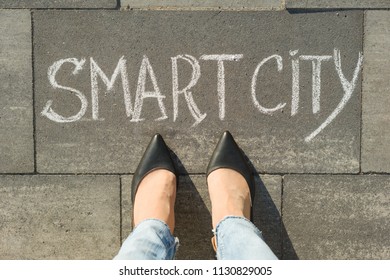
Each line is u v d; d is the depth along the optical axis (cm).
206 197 220
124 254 184
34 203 221
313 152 218
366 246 221
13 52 215
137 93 216
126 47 215
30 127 218
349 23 213
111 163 219
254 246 184
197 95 216
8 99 217
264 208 221
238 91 216
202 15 213
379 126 217
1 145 219
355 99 216
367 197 220
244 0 213
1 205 221
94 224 222
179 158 219
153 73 216
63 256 223
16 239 222
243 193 209
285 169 219
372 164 219
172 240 199
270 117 217
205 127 218
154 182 210
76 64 216
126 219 221
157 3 213
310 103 216
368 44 214
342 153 218
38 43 215
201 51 214
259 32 214
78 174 220
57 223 222
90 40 215
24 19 214
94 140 218
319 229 221
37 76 216
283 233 221
